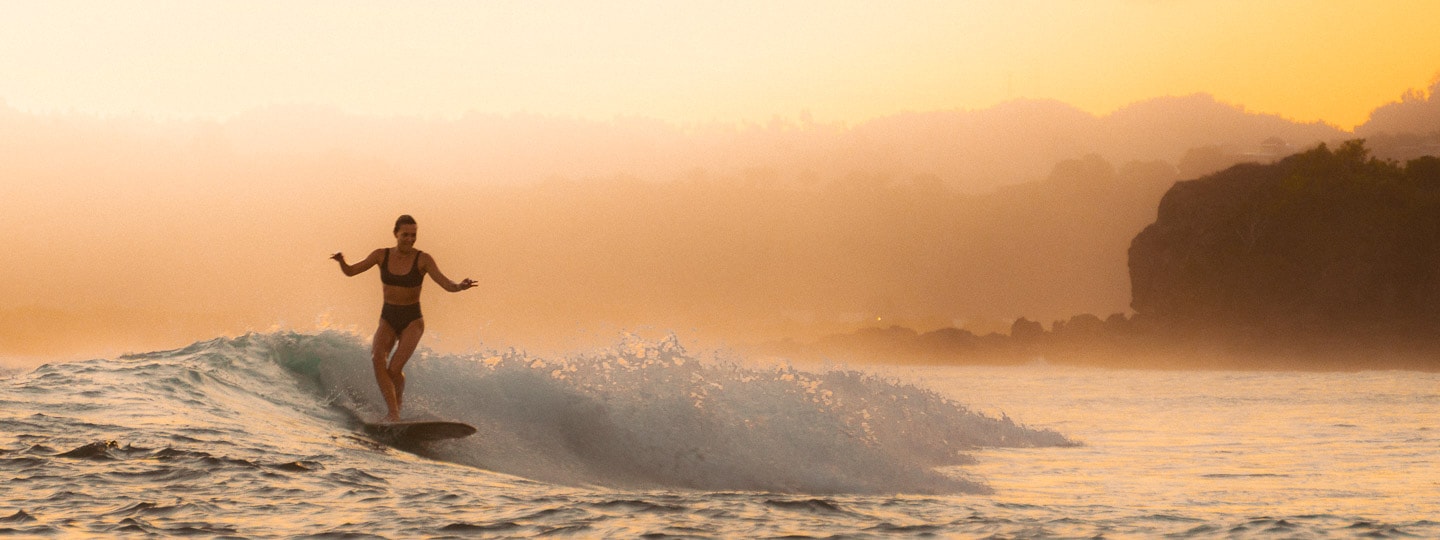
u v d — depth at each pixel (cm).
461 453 2884
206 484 2209
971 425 4866
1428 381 14675
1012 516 2306
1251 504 2717
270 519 1952
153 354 3803
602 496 2364
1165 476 3438
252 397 3303
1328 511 2580
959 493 3027
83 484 2152
